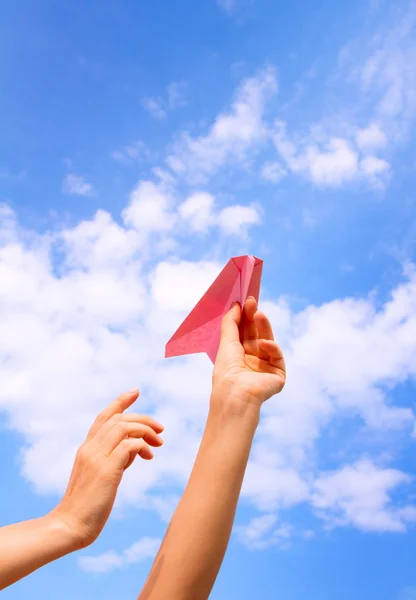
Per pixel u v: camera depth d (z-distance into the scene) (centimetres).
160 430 62
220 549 57
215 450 62
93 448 58
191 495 59
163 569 56
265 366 69
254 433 63
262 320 70
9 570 48
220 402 65
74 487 56
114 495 55
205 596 56
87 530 53
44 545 50
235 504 60
